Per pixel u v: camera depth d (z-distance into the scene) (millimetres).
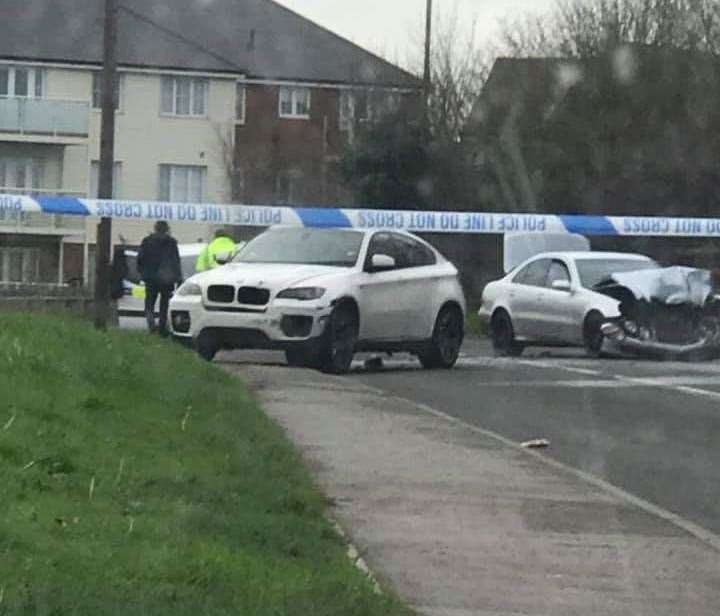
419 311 31719
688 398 26641
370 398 24547
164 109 92625
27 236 88750
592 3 66688
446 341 32594
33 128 88875
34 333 22234
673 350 36688
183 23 95062
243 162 90250
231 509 13672
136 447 15922
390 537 13961
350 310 29891
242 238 58875
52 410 16375
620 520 15266
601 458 19859
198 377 22688
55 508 12492
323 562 12406
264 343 29188
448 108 67812
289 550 12555
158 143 92312
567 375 30656
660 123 64125
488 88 66938
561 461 19469
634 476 18500
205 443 17062
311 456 18234
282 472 16250
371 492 16125
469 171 66000
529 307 39219
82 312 47438
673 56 64375
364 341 30375
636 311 36875
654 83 64312
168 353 25312
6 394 16562
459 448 19422
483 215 36625
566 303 38281
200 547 11867
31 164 90062
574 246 53344
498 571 12867
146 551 11492
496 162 65625
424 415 22688
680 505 16641
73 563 10820
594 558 13523
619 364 34188
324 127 91062
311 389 25203
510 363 34469
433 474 17375
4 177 89688
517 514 15312
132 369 20625
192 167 92875
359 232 31359
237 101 93188
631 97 64375
